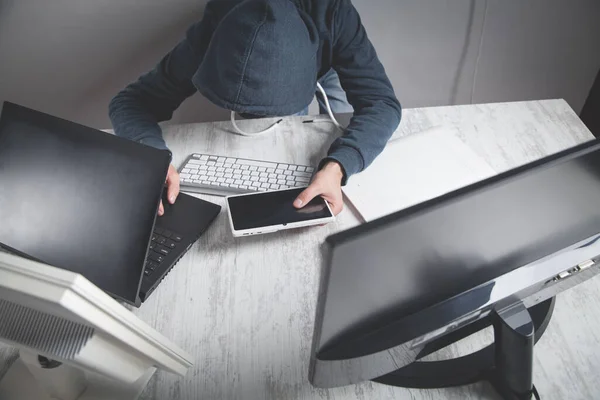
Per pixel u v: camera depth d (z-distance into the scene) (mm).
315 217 1082
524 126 1367
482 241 650
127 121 1325
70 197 918
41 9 1855
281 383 888
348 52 1383
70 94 2098
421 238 583
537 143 1314
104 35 1930
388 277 608
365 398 864
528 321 765
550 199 653
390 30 2002
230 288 1025
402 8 1937
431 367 877
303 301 1001
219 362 919
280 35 1069
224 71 1084
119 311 633
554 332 927
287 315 981
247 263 1064
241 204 1115
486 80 2184
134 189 869
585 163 633
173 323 975
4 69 2012
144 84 1406
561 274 781
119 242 886
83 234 914
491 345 905
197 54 1295
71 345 667
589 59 2131
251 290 1021
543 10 1974
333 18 1320
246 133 1342
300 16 1182
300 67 1114
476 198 581
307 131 1358
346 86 1420
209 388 885
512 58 2113
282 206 1108
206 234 1119
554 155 610
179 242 1078
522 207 637
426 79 2166
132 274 883
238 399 869
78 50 1969
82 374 864
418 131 1349
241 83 1071
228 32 1081
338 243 521
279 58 1070
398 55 2084
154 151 852
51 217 938
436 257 625
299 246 1091
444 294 701
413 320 692
